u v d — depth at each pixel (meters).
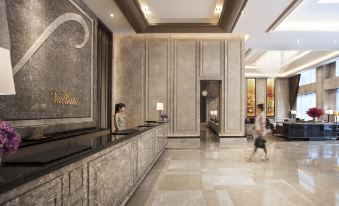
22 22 4.99
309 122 13.27
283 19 8.66
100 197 2.68
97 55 9.14
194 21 10.26
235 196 4.25
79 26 7.36
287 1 7.36
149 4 8.73
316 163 6.85
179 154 8.14
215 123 14.33
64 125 6.48
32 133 5.02
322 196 4.26
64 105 6.48
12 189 1.41
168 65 11.07
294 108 21.17
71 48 6.86
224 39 11.05
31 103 5.25
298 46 12.35
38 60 5.46
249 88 22.05
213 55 11.06
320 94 17.33
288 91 22.02
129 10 8.12
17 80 4.87
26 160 1.89
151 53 11.12
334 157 7.75
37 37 5.43
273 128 14.73
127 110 11.07
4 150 1.69
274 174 5.68
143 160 5.03
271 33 10.30
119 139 3.27
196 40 11.09
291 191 4.51
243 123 11.01
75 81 7.09
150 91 11.09
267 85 21.91
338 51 14.08
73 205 2.11
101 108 9.56
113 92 11.01
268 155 8.04
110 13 8.59
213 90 20.22
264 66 19.25
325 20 9.67
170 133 11.02
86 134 6.89
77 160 2.13
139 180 4.65
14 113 4.80
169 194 4.33
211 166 6.45
